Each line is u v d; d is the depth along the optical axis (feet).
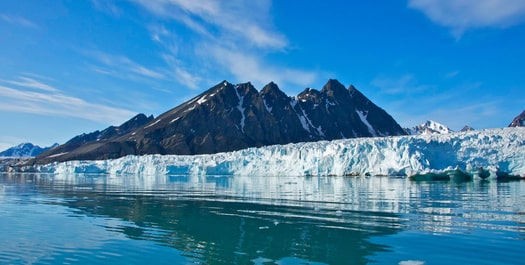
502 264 40.27
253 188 142.72
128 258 43.93
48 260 43.24
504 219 63.93
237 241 51.60
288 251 46.60
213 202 94.73
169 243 50.57
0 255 44.91
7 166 561.02
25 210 80.43
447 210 74.49
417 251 45.55
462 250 45.50
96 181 215.10
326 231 56.85
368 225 60.70
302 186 149.48
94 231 57.98
